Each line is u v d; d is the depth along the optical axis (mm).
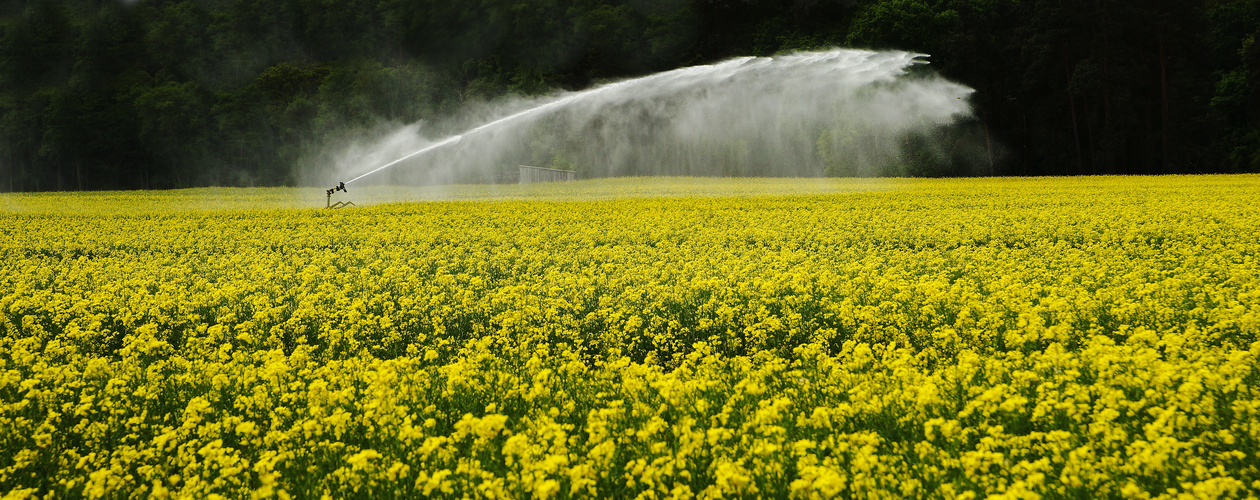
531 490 5445
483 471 5754
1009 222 24047
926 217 26703
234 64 108438
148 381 8547
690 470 6047
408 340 11438
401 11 114250
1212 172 72250
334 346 10734
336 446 6613
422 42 111250
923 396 6688
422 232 25422
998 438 6148
